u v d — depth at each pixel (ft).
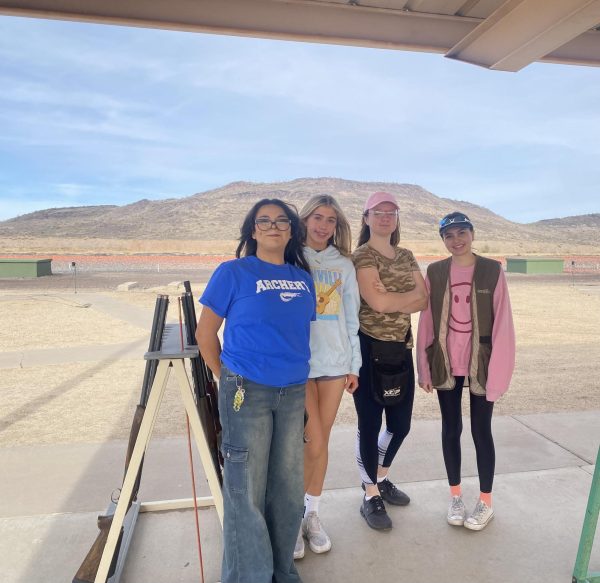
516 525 10.05
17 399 19.38
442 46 11.03
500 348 9.55
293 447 7.67
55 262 125.08
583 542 7.89
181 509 10.60
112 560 8.05
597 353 28.86
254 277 7.38
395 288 9.66
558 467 12.64
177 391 20.40
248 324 7.23
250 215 7.86
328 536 9.71
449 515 10.06
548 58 11.60
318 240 9.17
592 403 18.63
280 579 7.93
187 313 8.00
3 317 39.88
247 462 7.20
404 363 9.72
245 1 10.19
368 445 9.91
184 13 10.01
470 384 9.79
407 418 10.08
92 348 29.17
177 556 9.04
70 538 9.58
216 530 9.83
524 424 15.93
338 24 10.56
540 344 31.78
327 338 8.74
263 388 7.25
